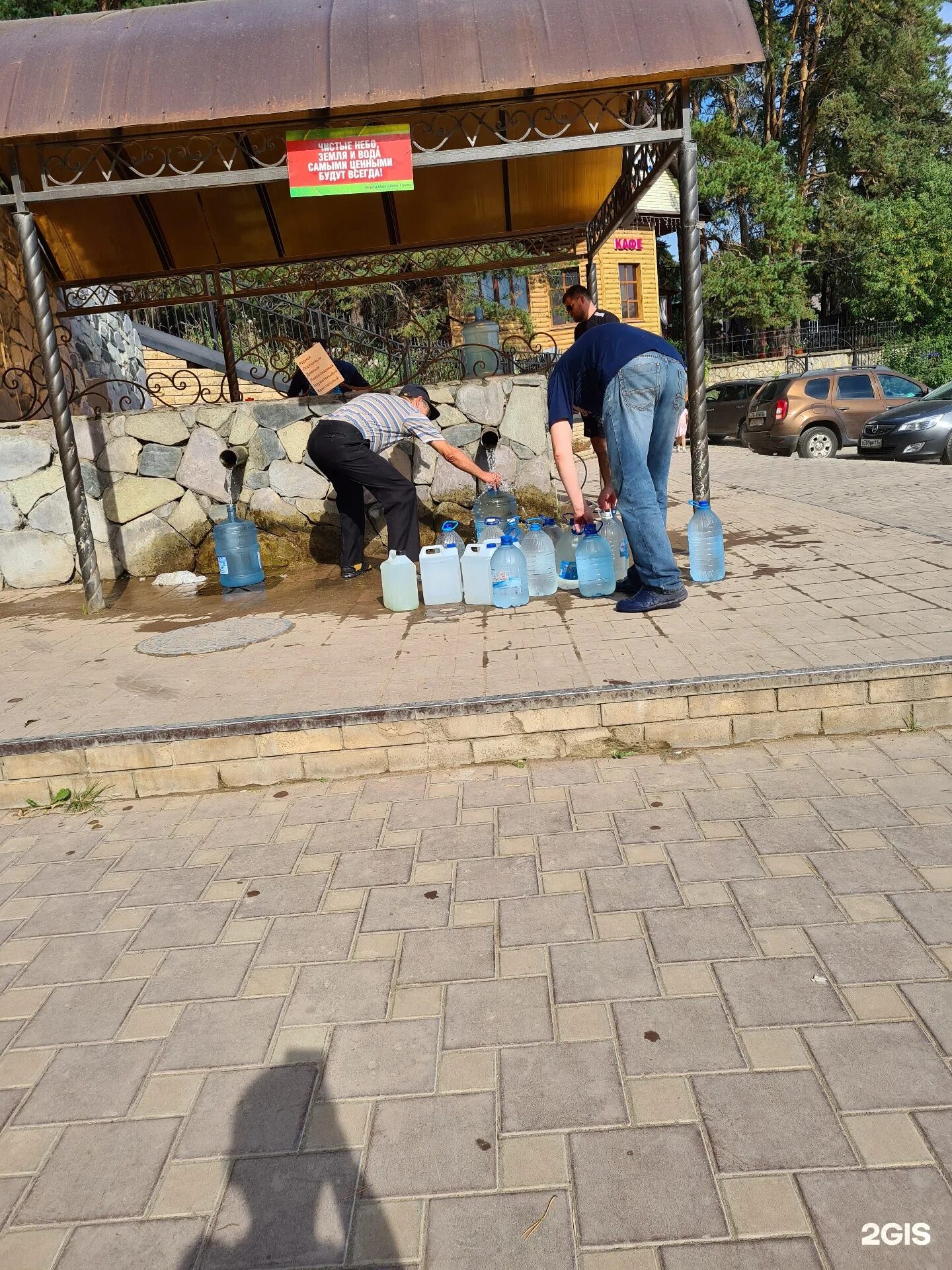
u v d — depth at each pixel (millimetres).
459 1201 1654
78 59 5406
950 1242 1495
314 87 5281
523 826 3115
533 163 7578
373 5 5547
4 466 6887
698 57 5266
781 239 29250
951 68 36344
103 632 5465
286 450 7055
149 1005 2324
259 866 3014
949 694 3580
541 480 7152
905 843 2758
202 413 6957
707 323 33375
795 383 16391
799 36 34219
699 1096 1853
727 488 10000
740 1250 1509
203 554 7121
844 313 35219
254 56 5379
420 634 4738
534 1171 1704
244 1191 1722
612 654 4047
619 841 2943
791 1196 1605
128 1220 1681
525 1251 1539
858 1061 1910
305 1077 2012
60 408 5734
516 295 19438
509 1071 1974
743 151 28906
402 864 2934
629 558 5629
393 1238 1589
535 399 7059
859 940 2318
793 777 3273
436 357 8258
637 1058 1977
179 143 6824
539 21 5398
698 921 2465
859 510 7590
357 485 6375
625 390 4387
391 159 5566
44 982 2465
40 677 4590
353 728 3627
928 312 32219
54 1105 1995
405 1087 1954
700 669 3699
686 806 3135
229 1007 2287
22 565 7020
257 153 7035
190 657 4695
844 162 34375
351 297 15773
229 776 3678
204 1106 1952
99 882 3006
